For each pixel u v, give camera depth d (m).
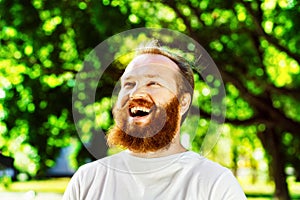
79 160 9.23
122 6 8.35
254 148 10.97
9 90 9.12
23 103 9.16
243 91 8.84
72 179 2.37
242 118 9.84
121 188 2.23
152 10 8.68
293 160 10.62
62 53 8.80
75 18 8.56
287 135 10.53
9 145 9.30
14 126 9.27
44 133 9.28
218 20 8.74
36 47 8.71
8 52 8.86
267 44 9.13
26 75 9.05
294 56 8.40
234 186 2.19
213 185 2.18
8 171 9.51
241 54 9.07
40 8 8.62
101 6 8.16
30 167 9.42
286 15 8.51
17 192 16.94
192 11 8.64
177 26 8.64
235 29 8.80
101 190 2.26
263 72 9.05
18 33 8.67
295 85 9.50
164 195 2.19
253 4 8.51
